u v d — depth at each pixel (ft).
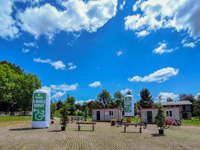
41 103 53.62
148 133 43.93
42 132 42.39
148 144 28.50
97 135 38.42
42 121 52.95
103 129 52.90
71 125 67.62
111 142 29.73
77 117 114.21
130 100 92.38
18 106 165.17
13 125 62.13
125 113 92.43
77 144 27.22
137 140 32.42
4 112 137.59
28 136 35.35
